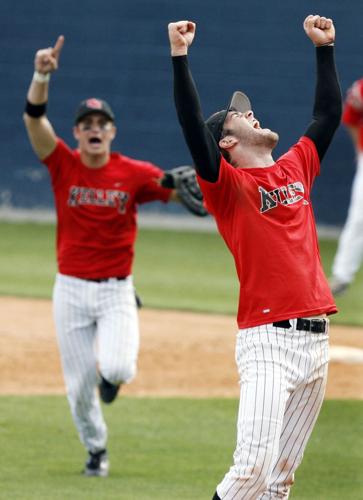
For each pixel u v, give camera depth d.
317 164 20.50
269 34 75.75
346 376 37.50
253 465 17.94
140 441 29.88
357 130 49.19
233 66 76.31
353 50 74.38
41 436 30.02
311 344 18.58
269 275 18.52
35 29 78.12
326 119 20.78
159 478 26.17
